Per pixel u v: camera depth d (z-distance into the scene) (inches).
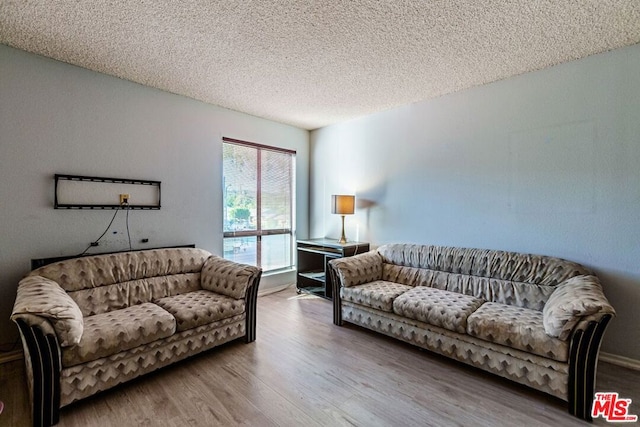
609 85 92.5
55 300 71.4
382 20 77.7
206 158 139.9
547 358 72.9
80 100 104.8
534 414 69.2
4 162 91.5
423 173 136.0
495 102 115.0
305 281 166.9
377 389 78.6
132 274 103.6
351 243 151.9
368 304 110.2
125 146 115.3
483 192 118.6
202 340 93.1
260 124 161.5
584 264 97.4
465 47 90.9
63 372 67.6
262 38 86.5
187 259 118.0
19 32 84.0
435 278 118.9
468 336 86.7
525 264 101.1
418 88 122.3
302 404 72.7
